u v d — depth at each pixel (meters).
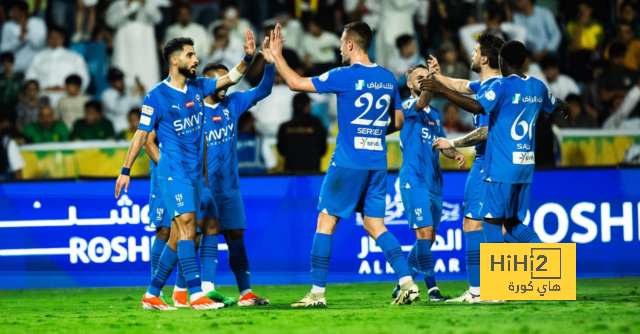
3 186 28.20
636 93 40.09
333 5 43.59
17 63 43.03
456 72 40.97
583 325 13.20
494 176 18.42
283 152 36.28
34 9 43.69
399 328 13.33
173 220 18.92
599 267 27.14
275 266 27.92
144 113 18.22
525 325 13.35
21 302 23.98
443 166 36.62
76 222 28.14
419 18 43.00
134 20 42.97
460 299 20.39
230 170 20.30
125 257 27.98
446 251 27.69
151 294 19.31
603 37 43.47
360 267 27.75
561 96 40.97
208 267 20.06
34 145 39.03
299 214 27.97
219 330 13.59
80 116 41.22
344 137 17.77
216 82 19.42
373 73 17.72
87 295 26.11
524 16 42.94
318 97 41.28
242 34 43.50
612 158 37.22
